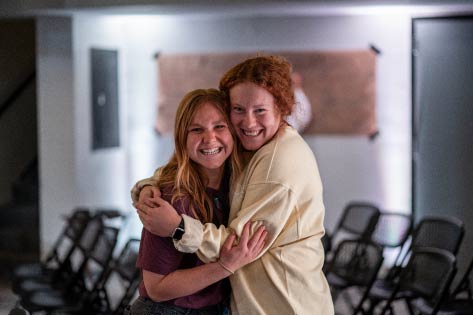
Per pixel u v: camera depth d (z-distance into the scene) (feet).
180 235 9.00
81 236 22.22
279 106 9.32
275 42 28.99
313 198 9.43
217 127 9.31
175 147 9.47
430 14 27.50
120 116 30.99
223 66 29.78
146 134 30.99
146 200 9.25
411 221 22.94
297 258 9.44
